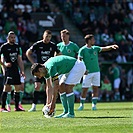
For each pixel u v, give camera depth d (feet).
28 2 295.28
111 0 320.91
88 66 163.22
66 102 118.73
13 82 152.87
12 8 277.44
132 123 100.83
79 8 307.78
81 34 301.02
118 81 270.05
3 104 152.66
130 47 296.51
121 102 238.89
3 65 153.79
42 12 292.20
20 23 269.23
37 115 127.65
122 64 284.82
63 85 117.80
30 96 247.29
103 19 305.94
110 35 295.89
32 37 269.85
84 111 148.56
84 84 163.02
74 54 156.46
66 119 110.73
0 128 92.12
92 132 84.48
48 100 116.57
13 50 153.28
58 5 317.83
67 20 306.76
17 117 119.96
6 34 260.62
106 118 114.21
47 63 108.99
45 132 84.64
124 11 318.65
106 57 283.38
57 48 150.10
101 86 268.00
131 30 313.32
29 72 258.57
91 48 163.02
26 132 84.99
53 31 288.10
